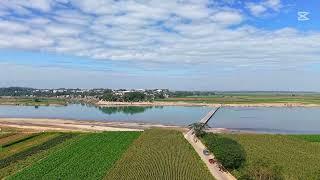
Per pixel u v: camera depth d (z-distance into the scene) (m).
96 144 122.50
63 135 142.88
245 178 76.25
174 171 85.69
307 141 130.12
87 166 91.75
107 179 80.19
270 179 74.75
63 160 98.69
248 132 166.62
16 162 97.75
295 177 80.12
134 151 109.06
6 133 149.88
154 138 133.62
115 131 156.62
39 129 166.38
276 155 102.00
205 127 157.25
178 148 112.62
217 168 89.50
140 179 79.44
